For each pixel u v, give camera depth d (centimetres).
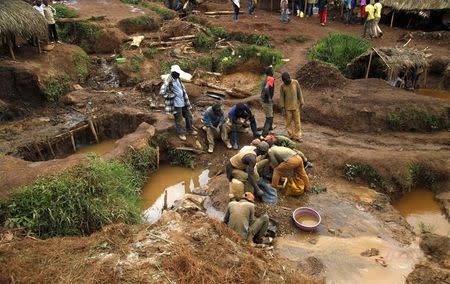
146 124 945
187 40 1528
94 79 1316
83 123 1005
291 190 741
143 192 831
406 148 895
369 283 562
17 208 618
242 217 598
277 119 1027
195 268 455
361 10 1691
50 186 645
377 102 1018
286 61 1336
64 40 1463
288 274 514
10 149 884
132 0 1856
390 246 631
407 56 1210
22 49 1249
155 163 882
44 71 1175
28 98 1133
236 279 458
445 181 810
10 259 494
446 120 982
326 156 844
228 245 515
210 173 863
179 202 739
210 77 1338
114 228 549
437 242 630
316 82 1111
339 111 999
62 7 1580
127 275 451
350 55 1322
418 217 747
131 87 1255
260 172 752
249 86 1306
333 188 779
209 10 1872
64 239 553
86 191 666
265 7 1916
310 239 644
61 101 1152
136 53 1370
